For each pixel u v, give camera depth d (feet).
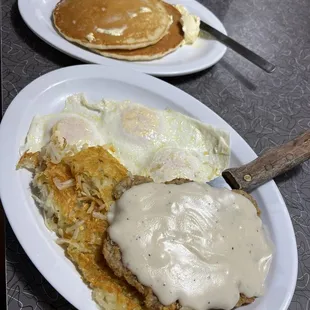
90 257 0.76
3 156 0.84
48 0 1.24
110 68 1.05
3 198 0.78
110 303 0.71
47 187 0.80
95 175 0.82
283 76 1.37
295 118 1.23
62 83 1.00
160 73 1.13
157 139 0.99
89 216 0.79
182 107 1.04
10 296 0.74
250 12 1.62
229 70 1.32
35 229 0.76
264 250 0.79
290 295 0.77
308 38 1.58
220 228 0.76
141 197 0.76
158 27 1.19
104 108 1.00
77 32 1.13
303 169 1.10
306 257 0.93
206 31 1.33
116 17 1.15
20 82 1.08
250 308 0.75
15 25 1.22
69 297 0.70
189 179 0.89
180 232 0.73
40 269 0.71
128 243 0.71
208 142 1.01
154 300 0.68
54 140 0.88
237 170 0.91
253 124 1.18
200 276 0.70
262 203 0.91
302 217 1.00
